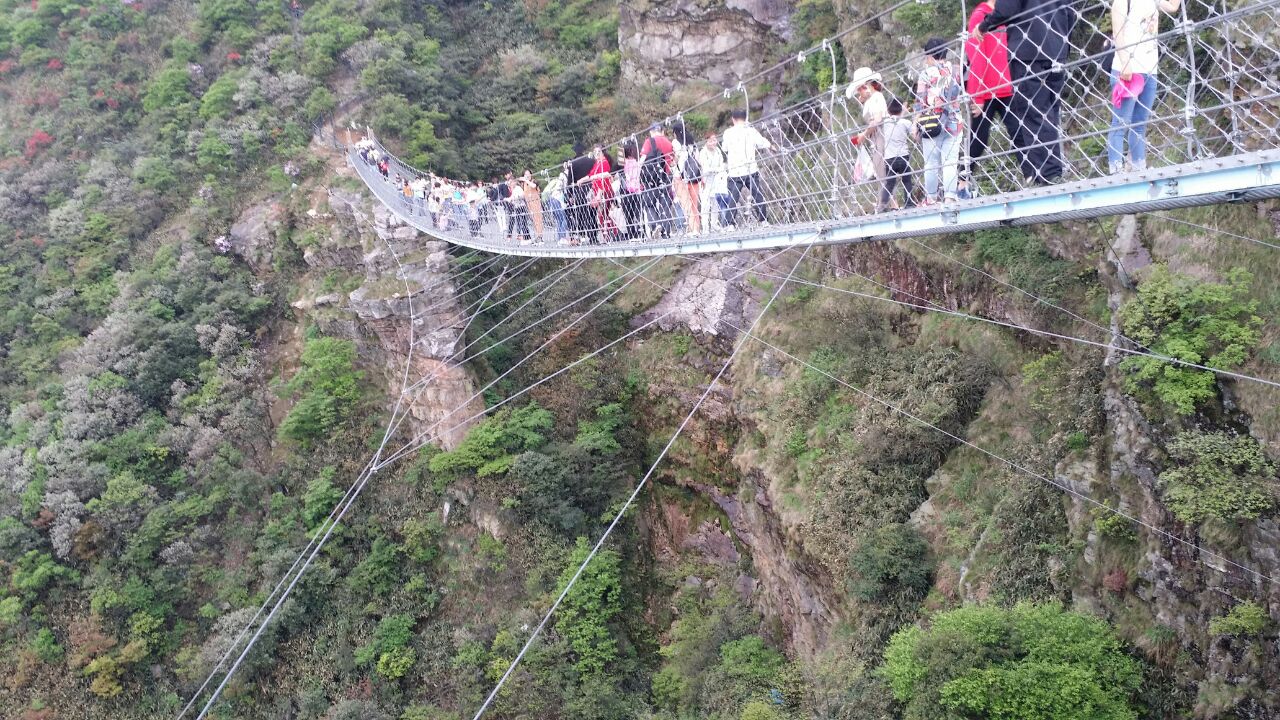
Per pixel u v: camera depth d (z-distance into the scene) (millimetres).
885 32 24000
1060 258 17703
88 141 38844
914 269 21750
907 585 18109
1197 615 13125
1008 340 18891
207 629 27469
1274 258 12953
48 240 35844
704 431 27703
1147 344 13859
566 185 22203
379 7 39031
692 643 24109
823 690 18297
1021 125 10062
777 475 22625
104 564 27484
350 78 37594
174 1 42531
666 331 29703
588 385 29781
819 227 12766
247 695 26562
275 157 35812
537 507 27109
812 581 21031
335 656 26609
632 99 35375
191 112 37844
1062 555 15719
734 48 33000
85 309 33688
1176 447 13172
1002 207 9938
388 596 27609
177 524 28469
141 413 30344
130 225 35281
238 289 32812
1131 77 9273
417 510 28609
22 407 30719
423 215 31359
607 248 19312
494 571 26844
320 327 31797
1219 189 7852
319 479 29047
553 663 24672
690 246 16391
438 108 36250
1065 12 10180
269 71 38438
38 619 27078
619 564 27141
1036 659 13961
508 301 32188
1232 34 12836
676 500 28719
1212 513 12320
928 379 20141
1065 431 16500
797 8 30125
